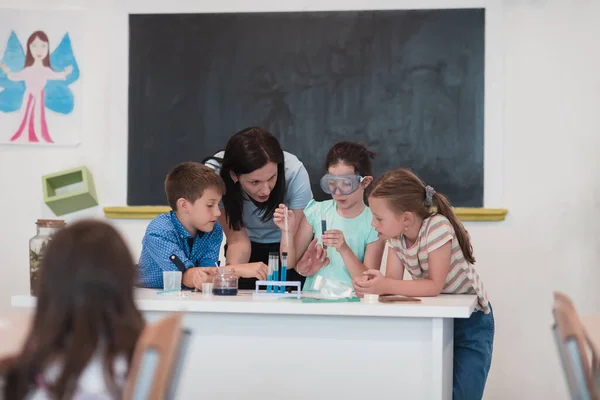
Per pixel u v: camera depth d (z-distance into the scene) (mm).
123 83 3342
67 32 3371
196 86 3316
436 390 1839
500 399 3197
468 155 3193
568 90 3164
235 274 2180
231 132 3299
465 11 3197
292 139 3268
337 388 1888
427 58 3213
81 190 3256
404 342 1863
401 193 2205
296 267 2588
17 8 3383
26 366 1037
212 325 1938
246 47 3291
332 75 3252
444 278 2178
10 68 3387
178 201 2326
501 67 3180
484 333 2348
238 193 2623
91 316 1056
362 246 2590
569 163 3162
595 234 3143
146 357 1025
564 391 3164
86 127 3359
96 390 1030
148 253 2359
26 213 3383
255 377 1920
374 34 3236
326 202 2680
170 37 3324
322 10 3258
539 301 3176
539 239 3174
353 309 1845
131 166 3336
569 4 3166
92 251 1070
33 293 2100
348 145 2609
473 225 3203
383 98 3229
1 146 3393
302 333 1901
